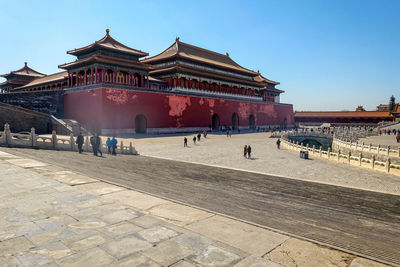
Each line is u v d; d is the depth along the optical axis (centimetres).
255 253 569
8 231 626
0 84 8981
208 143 4222
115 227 667
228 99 7712
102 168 1614
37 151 2094
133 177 1423
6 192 927
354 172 2383
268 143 4631
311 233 754
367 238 748
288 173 2194
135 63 5784
